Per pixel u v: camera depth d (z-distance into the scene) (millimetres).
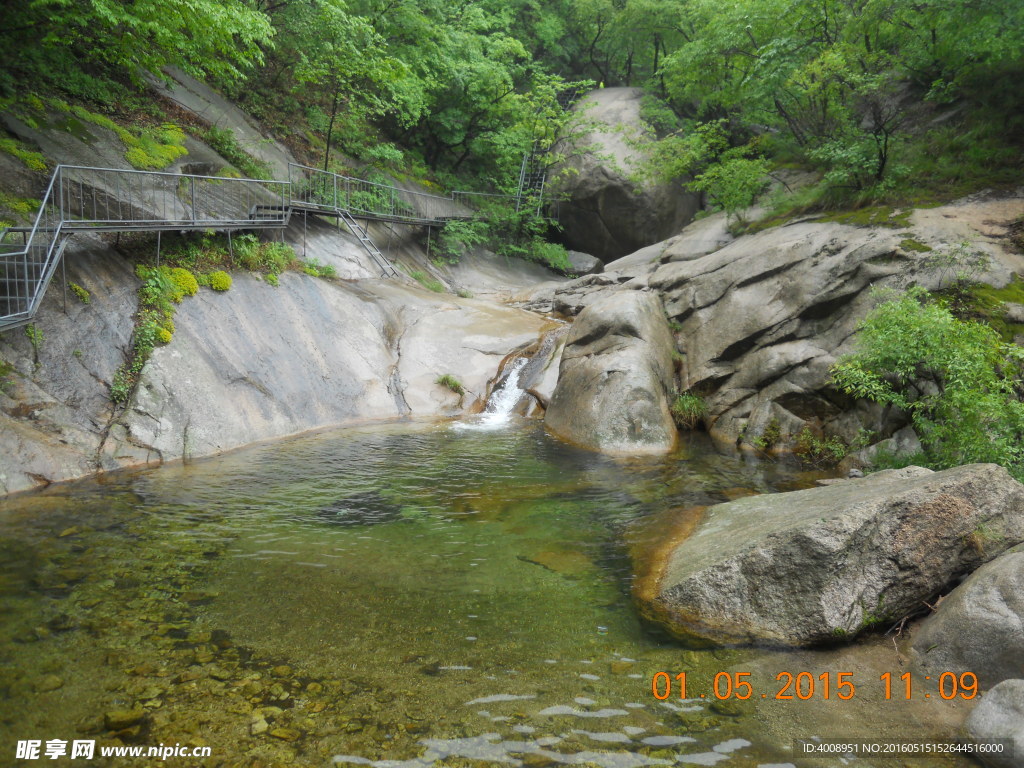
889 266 11258
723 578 5449
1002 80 14922
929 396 8234
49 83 13180
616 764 3590
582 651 4828
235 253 12953
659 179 24062
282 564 6230
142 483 8352
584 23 32062
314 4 17797
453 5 25984
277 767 3477
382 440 11266
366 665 4527
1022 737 3545
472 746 3709
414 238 22031
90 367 9297
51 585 5523
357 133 22469
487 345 15297
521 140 26453
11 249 9094
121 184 12086
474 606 5512
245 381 11164
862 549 5203
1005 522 5559
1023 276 10234
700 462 10453
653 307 14102
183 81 17688
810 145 17672
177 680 4242
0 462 7652
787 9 16250
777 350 12039
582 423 11812
